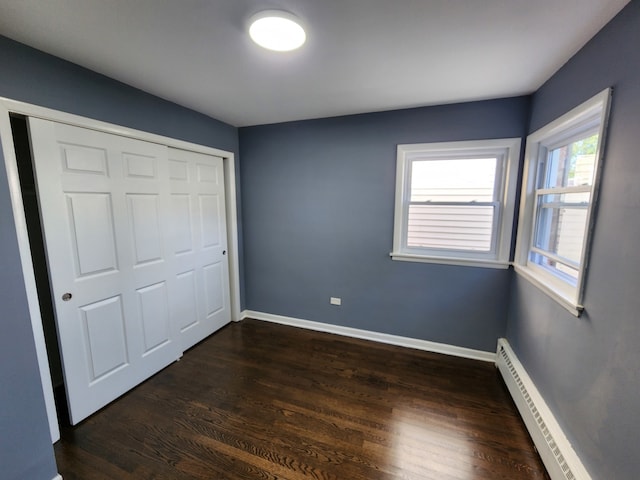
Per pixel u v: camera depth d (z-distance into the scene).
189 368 2.47
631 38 1.12
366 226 2.84
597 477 1.20
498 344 2.51
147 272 2.27
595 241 1.30
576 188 1.58
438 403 2.04
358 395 2.12
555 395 1.59
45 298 2.08
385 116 2.61
